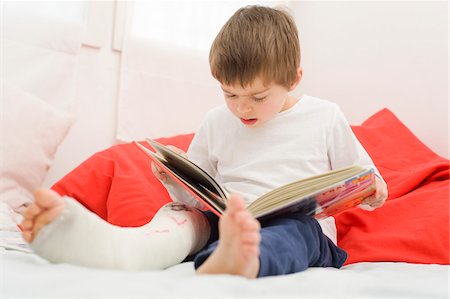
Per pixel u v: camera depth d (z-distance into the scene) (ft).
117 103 6.29
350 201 3.07
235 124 3.88
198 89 6.79
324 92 7.24
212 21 6.89
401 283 2.45
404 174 4.80
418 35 6.20
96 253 2.26
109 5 6.15
